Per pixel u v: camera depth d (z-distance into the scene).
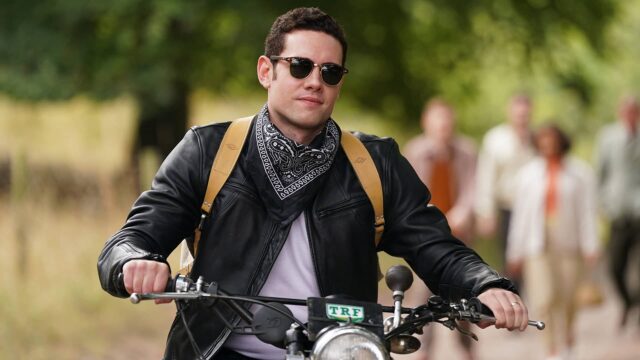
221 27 32.81
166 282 6.61
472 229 18.98
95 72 31.97
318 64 7.41
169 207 7.44
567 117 53.94
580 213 19.14
